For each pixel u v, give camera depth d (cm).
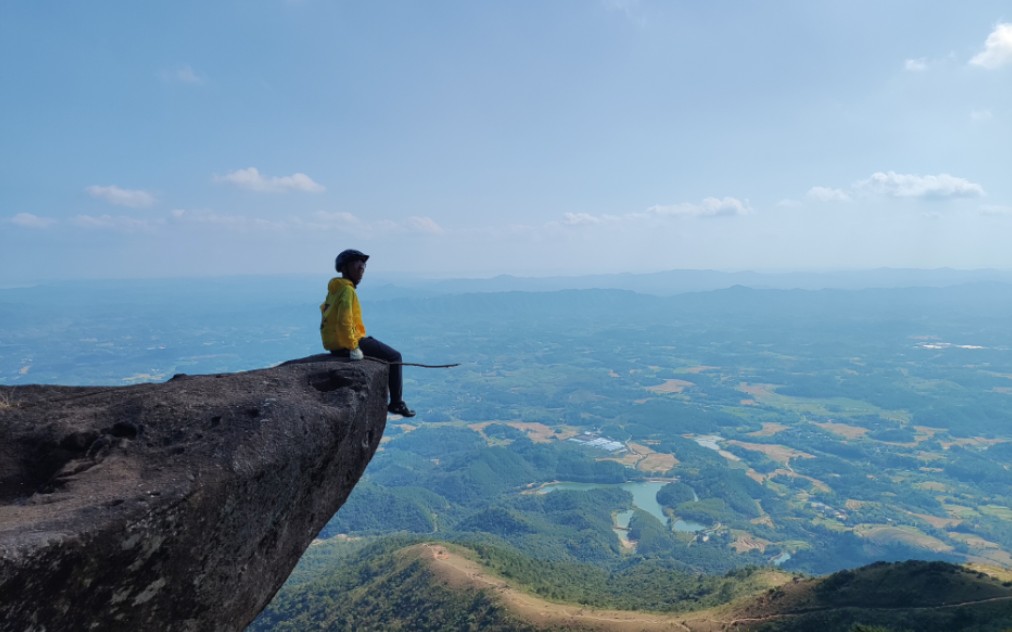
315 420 559
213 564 449
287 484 521
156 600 407
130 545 371
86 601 354
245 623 517
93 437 481
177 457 455
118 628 383
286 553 559
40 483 453
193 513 418
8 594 305
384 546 11488
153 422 503
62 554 329
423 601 7900
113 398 554
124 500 383
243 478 461
